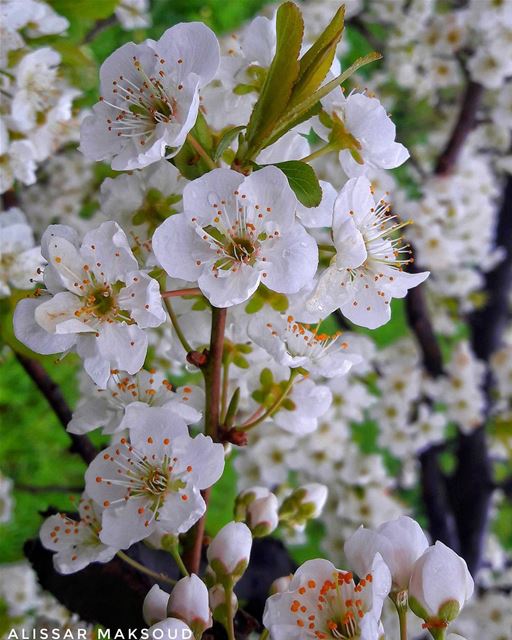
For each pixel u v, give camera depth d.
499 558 0.42
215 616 0.13
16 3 0.21
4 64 0.21
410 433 0.37
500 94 0.37
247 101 0.15
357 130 0.14
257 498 0.16
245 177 0.13
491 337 0.40
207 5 0.62
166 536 0.14
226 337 0.16
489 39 0.34
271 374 0.16
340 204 0.13
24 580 0.31
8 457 0.54
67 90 0.22
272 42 0.15
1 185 0.22
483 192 0.39
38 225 0.37
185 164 0.14
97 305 0.13
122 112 0.14
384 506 0.34
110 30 0.52
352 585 0.12
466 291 0.40
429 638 0.30
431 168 0.46
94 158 0.14
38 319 0.13
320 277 0.13
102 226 0.13
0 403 0.54
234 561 0.13
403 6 0.43
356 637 0.12
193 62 0.13
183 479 0.13
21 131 0.22
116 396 0.15
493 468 0.38
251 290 0.13
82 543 0.14
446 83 0.41
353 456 0.34
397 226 0.15
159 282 0.14
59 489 0.28
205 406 0.15
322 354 0.15
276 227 0.13
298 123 0.14
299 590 0.12
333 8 0.40
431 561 0.12
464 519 0.37
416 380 0.37
